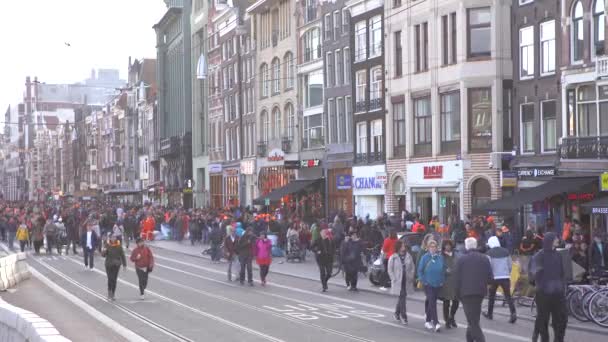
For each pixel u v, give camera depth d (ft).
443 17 272.92
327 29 350.43
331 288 178.50
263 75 424.05
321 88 360.28
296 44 380.78
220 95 495.82
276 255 269.85
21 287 185.57
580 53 222.07
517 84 247.91
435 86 275.59
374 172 313.94
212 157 513.04
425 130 284.61
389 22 302.04
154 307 145.79
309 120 371.76
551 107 234.38
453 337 108.68
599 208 188.55
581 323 119.96
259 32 426.10
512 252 184.03
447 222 267.80
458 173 263.70
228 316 132.26
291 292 170.91
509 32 255.50
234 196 472.85
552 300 95.20
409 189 291.17
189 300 156.56
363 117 322.14
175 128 595.47
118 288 180.65
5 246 339.16
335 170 347.97
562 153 221.05
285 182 394.52
